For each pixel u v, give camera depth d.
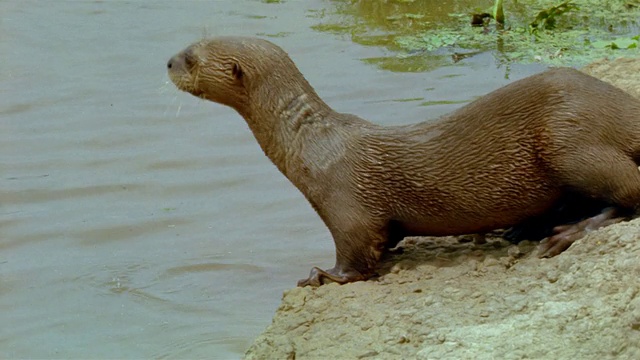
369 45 19.34
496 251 11.22
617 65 15.16
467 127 10.66
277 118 11.17
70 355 11.66
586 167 10.27
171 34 20.33
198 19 21.02
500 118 10.56
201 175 15.73
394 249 11.63
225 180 15.57
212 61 11.23
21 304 12.80
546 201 10.68
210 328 12.05
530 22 20.03
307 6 21.59
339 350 9.88
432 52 18.86
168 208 14.95
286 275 13.13
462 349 9.31
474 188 10.62
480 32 19.66
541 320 9.35
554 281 10.04
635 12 20.33
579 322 9.20
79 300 12.80
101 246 14.11
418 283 10.65
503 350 9.16
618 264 9.70
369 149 10.84
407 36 19.67
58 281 13.26
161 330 12.07
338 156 10.91
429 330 9.77
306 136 11.09
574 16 20.25
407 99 17.09
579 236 10.48
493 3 21.31
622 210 10.44
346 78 18.00
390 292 10.59
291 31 20.20
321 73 18.25
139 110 17.58
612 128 10.30
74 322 12.34
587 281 9.70
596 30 19.42
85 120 17.30
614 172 10.23
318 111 11.17
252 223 14.44
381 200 10.82
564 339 9.10
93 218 14.74
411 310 10.12
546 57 18.19
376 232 10.91
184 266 13.46
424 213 10.85
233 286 12.97
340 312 10.41
